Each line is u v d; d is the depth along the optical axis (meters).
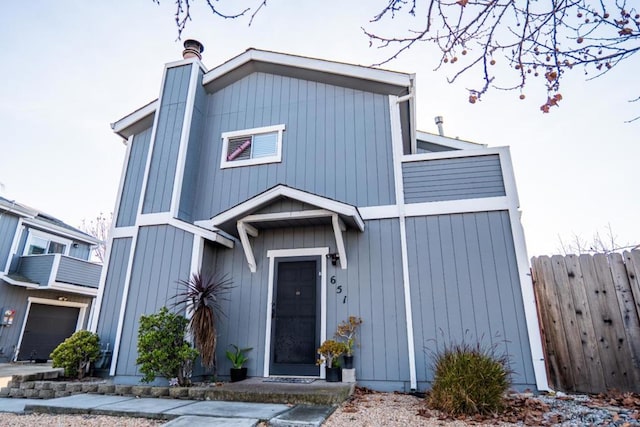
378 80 6.89
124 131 8.30
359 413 3.90
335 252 6.21
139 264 6.39
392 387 5.33
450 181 6.08
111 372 5.81
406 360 5.41
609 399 4.35
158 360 5.02
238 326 6.18
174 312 5.90
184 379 5.23
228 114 7.79
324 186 6.69
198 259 6.11
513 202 5.71
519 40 2.25
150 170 7.06
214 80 7.97
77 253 14.79
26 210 12.49
